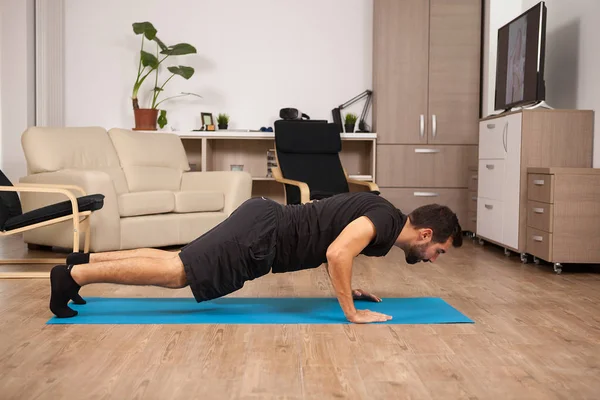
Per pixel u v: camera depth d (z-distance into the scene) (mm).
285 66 5891
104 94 5848
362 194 2352
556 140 4043
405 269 3713
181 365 1783
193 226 4449
